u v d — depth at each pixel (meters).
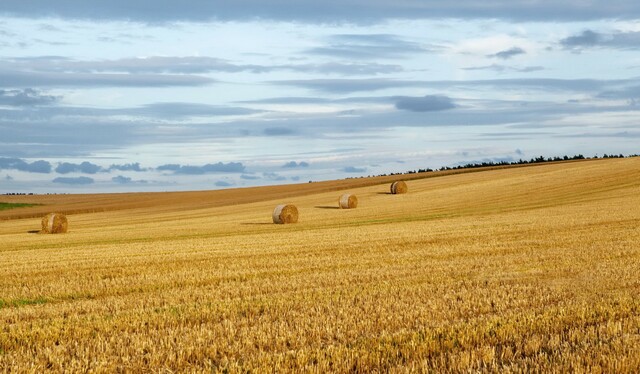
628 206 41.66
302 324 9.24
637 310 9.71
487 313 9.85
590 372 6.47
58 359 7.66
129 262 19.67
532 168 82.50
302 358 7.23
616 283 12.63
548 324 8.80
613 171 66.12
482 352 7.26
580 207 43.16
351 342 8.13
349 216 46.94
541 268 15.16
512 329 8.52
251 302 11.33
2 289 14.59
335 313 10.08
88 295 13.57
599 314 9.48
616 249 18.72
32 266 19.38
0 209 77.44
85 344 8.55
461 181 74.12
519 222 32.31
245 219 50.50
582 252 18.20
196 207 71.94
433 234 26.70
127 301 12.04
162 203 79.69
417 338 8.13
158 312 10.65
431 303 10.71
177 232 37.88
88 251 24.92
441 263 16.73
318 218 46.34
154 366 7.36
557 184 61.53
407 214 46.38
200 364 7.50
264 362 7.18
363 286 13.05
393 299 11.27
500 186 64.62
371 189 74.75
